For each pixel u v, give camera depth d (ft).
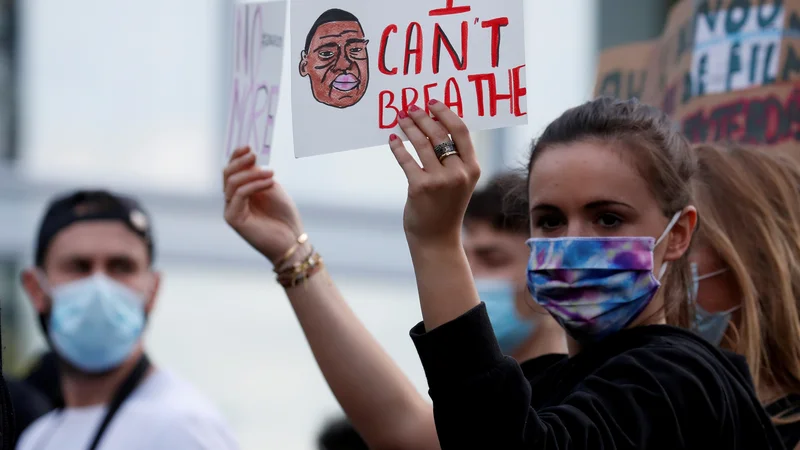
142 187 53.26
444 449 13.98
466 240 24.70
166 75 54.75
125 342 26.89
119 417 24.94
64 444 25.79
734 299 21.54
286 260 20.06
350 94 16.43
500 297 24.08
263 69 20.25
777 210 22.27
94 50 54.54
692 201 17.70
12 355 49.80
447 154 14.57
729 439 15.28
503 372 13.76
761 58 25.17
